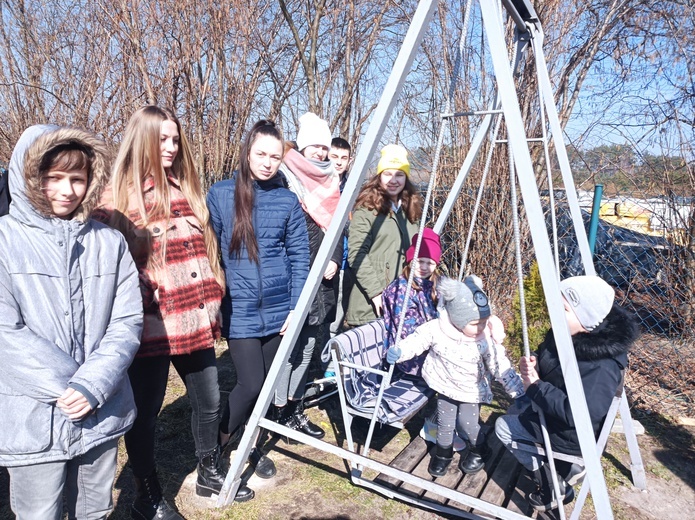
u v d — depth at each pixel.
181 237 2.21
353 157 6.97
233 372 4.22
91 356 1.69
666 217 4.79
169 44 5.39
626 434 2.88
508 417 2.55
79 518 1.79
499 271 5.09
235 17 5.59
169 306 2.13
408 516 2.54
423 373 2.79
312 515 2.51
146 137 2.07
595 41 5.16
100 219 2.03
